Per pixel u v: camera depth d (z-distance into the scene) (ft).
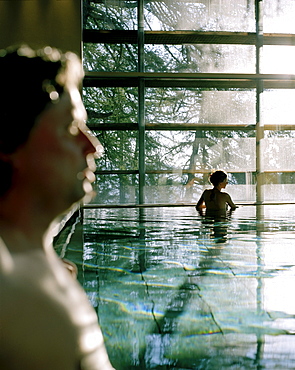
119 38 25.04
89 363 0.92
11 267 0.87
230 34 25.50
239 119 25.40
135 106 24.95
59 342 0.85
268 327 4.86
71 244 11.16
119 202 24.48
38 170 0.94
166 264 8.41
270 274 7.44
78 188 0.97
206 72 25.31
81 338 0.89
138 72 25.00
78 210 20.48
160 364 3.84
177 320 5.08
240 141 25.35
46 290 0.88
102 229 14.39
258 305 5.68
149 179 24.75
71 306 0.90
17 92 0.93
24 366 0.82
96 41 24.93
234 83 25.46
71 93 0.99
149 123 24.97
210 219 17.07
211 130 25.22
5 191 0.93
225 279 7.13
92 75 24.79
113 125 24.80
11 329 0.82
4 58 0.95
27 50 0.98
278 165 25.50
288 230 13.46
